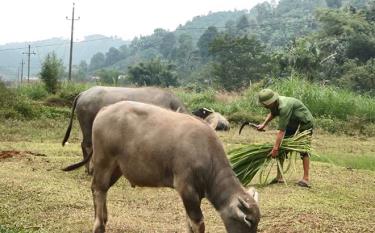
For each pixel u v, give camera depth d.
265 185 11.09
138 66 61.09
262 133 21.98
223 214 6.53
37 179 10.48
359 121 25.31
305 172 11.16
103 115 7.27
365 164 15.55
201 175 6.67
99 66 134.88
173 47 110.56
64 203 8.84
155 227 7.98
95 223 7.25
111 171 7.29
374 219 8.91
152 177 6.95
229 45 53.25
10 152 13.92
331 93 27.75
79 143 17.75
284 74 41.16
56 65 32.53
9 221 7.74
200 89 48.66
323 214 8.89
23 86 32.34
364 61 50.44
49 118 23.94
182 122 6.88
